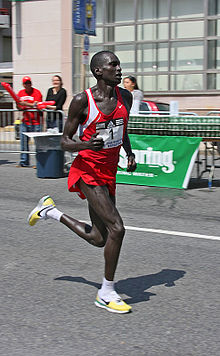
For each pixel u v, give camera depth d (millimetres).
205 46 16734
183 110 17250
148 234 6012
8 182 9375
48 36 18500
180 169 8734
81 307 3967
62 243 5684
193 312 3885
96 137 3725
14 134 11773
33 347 3320
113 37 18203
